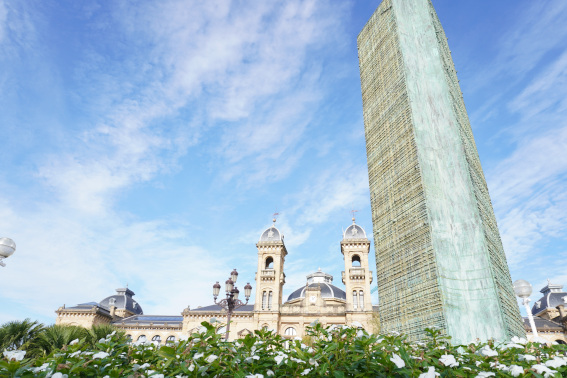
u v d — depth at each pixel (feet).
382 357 20.77
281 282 247.09
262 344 23.76
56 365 20.71
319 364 21.30
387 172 88.48
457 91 97.91
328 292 262.06
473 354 23.68
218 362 20.79
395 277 79.30
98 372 21.24
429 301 68.44
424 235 72.95
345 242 246.68
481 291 66.85
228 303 98.32
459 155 77.97
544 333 237.86
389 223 84.58
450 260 70.49
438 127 81.87
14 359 20.15
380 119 95.25
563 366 20.92
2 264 54.44
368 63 106.52
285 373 21.58
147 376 20.52
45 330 126.93
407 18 95.91
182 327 252.21
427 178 76.79
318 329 24.99
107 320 276.00
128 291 346.95
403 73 88.07
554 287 302.45
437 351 23.02
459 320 65.05
